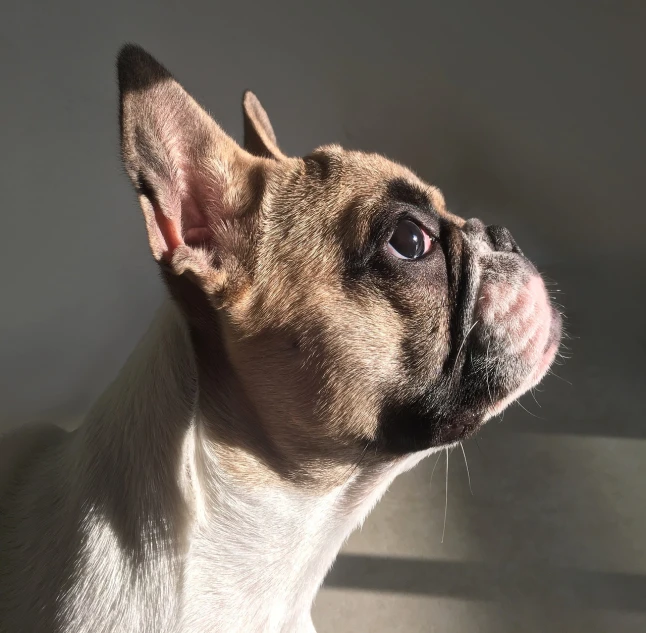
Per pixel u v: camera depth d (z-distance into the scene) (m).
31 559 0.26
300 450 0.26
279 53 0.56
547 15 0.60
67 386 0.55
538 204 0.68
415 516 0.46
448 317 0.26
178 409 0.25
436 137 0.63
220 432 0.25
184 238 0.27
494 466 0.50
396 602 0.40
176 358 0.25
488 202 0.68
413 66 0.60
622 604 0.39
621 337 0.61
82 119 0.51
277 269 0.26
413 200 0.27
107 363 0.56
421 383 0.26
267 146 0.33
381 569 0.43
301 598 0.29
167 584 0.24
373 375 0.25
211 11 0.52
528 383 0.28
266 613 0.28
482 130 0.64
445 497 0.47
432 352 0.26
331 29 0.56
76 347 0.55
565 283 0.68
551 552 0.43
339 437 0.26
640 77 0.61
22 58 0.47
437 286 0.26
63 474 0.27
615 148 0.64
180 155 0.26
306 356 0.25
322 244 0.26
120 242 0.55
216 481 0.25
